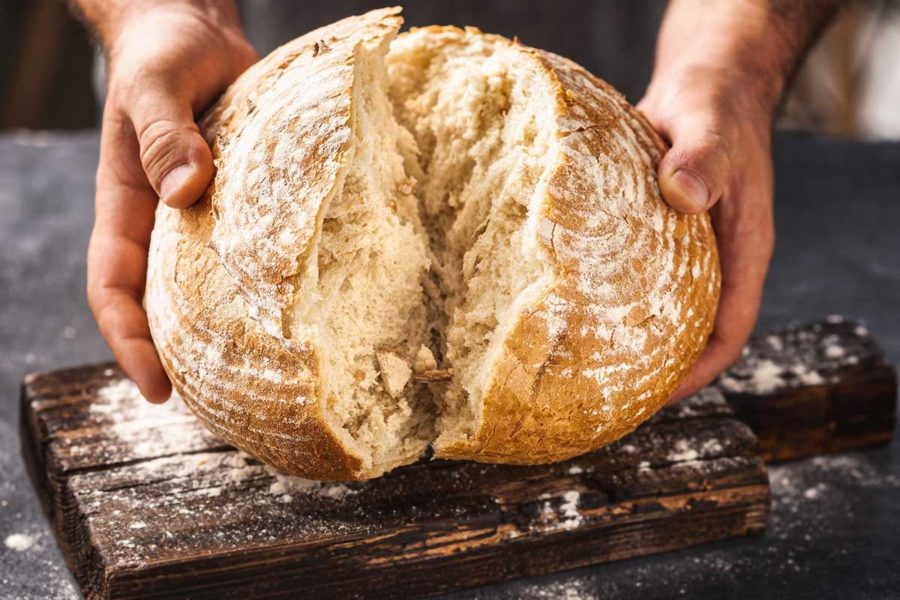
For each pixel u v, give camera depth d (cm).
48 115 135
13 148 86
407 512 48
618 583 49
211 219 46
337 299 46
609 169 47
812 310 70
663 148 50
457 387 47
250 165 46
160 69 52
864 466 57
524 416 45
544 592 49
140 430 52
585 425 46
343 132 45
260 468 50
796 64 63
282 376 44
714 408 54
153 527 46
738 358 56
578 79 49
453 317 48
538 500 49
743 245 55
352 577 47
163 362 48
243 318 44
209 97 55
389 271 47
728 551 51
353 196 46
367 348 47
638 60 81
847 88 125
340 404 46
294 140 45
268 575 46
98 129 125
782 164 85
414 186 49
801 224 79
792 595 48
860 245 77
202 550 45
